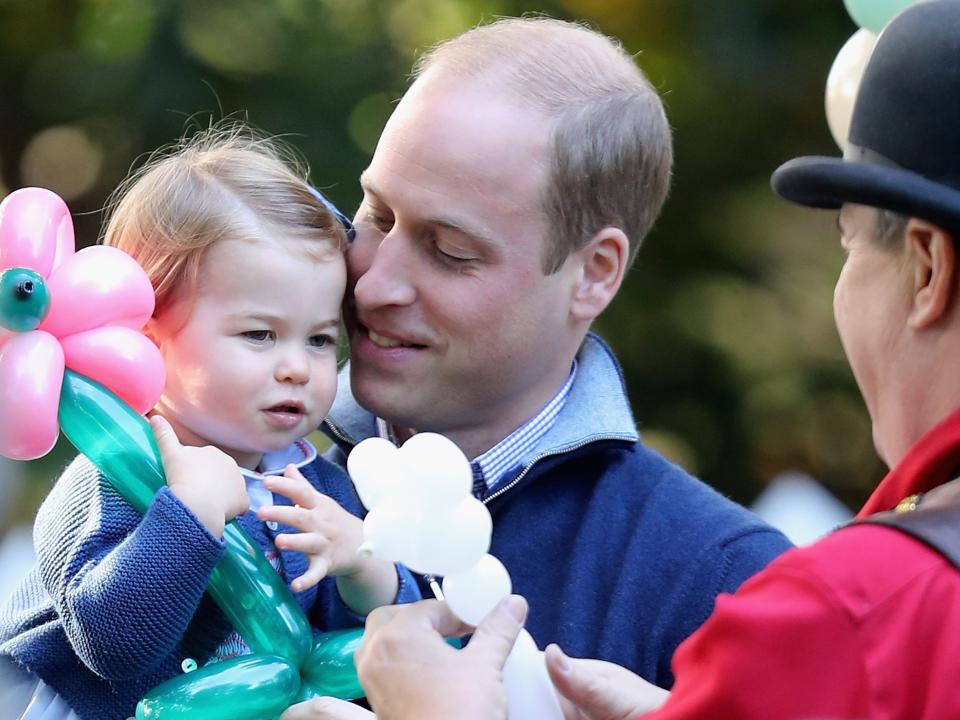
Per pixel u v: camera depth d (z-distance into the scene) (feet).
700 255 64.59
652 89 26.35
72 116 57.26
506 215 23.90
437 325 24.32
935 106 17.99
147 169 27.45
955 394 17.99
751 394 63.21
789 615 16.21
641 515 24.59
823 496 62.85
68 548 21.62
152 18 57.06
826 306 63.62
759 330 63.57
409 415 24.95
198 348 23.12
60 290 20.93
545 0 63.62
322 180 56.65
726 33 63.31
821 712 16.02
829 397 63.46
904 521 16.76
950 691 15.78
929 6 18.69
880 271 18.63
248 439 23.40
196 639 22.67
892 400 18.67
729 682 16.37
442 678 17.94
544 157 24.08
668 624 23.62
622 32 63.82
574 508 25.03
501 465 25.07
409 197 23.97
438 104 24.25
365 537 18.90
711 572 23.75
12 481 56.49
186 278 23.09
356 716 20.16
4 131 58.29
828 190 18.69
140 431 21.16
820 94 63.31
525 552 24.64
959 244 17.67
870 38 29.99
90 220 57.77
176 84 56.65
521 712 19.47
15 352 20.49
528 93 24.36
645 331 63.36
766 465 63.67
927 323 18.08
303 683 21.91
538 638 24.12
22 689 23.13
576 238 24.75
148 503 21.18
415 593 23.54
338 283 23.98
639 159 25.40
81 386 20.85
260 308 23.06
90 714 22.26
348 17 59.93
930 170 18.01
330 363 24.06
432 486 18.35
